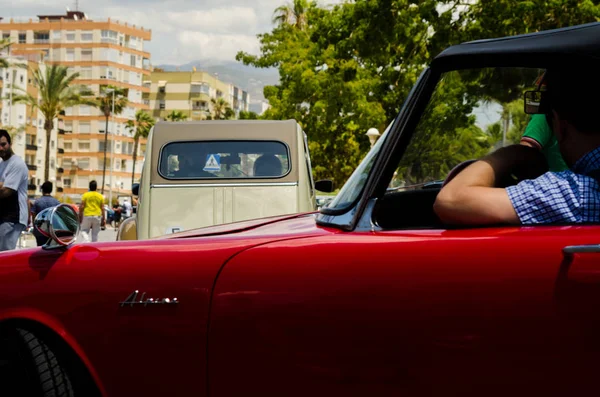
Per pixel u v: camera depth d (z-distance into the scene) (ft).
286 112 130.31
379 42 70.33
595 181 7.81
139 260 8.46
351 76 90.43
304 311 7.67
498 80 8.26
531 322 7.13
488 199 7.78
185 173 36.73
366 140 100.63
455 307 7.30
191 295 8.07
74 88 290.76
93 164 509.76
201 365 7.98
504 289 7.22
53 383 8.59
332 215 8.80
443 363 7.30
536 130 8.79
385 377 7.44
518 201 7.74
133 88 534.78
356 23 72.23
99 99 381.60
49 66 284.82
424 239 7.63
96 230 71.46
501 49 7.88
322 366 7.60
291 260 7.89
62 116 509.76
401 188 9.40
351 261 7.68
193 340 8.00
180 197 36.47
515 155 8.34
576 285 7.06
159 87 549.95
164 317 8.11
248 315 7.84
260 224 10.09
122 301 8.27
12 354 8.89
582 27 7.84
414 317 7.38
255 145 36.86
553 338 7.07
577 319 7.03
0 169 33.32
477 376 7.23
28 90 412.57
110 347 8.26
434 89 8.26
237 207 36.52
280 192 36.58
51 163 465.06
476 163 8.29
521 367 7.13
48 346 8.75
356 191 8.77
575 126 8.02
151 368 8.13
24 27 528.63
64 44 523.70
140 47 542.16
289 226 9.36
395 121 8.39
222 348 7.91
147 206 36.45
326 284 7.66
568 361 7.04
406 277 7.47
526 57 7.80
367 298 7.52
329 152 143.84
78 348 8.36
